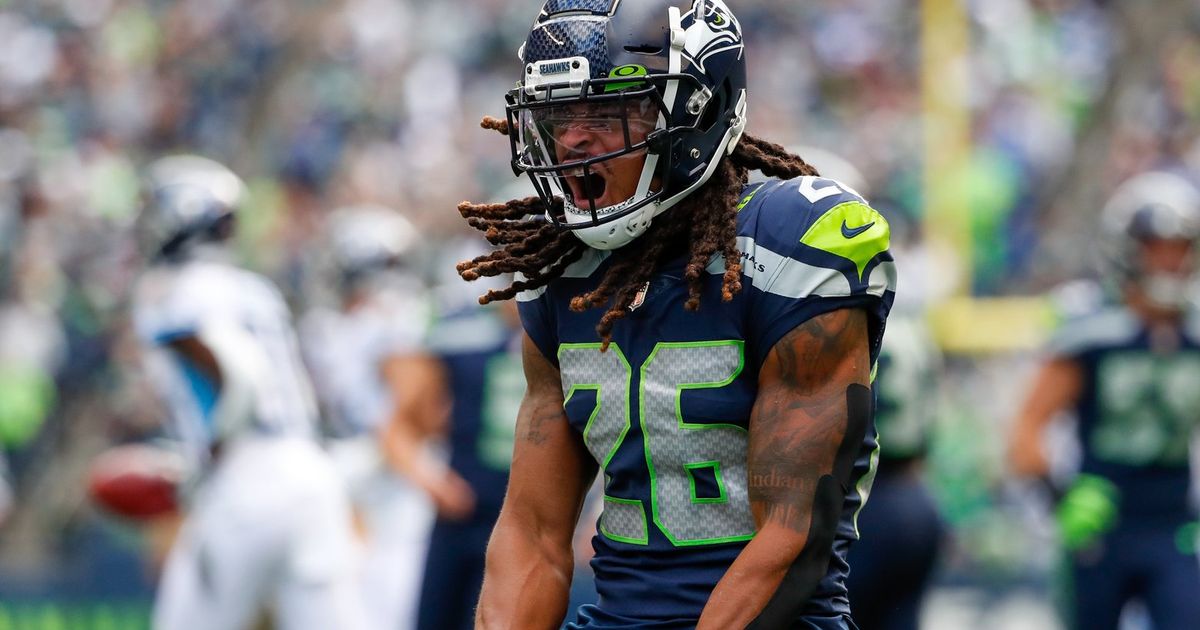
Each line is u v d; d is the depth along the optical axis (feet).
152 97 156.56
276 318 65.31
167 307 62.90
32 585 98.07
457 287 76.33
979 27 130.31
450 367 72.13
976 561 102.22
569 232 30.99
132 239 129.08
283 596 63.87
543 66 29.55
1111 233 67.72
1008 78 130.11
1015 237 123.95
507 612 31.48
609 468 30.58
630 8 29.50
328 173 145.79
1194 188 121.60
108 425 117.19
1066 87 131.54
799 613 28.71
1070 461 84.84
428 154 148.46
